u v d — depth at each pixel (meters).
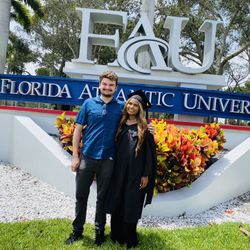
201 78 7.98
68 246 3.40
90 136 3.45
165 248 3.50
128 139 3.43
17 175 5.80
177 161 4.82
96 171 3.48
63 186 5.24
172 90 7.38
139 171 3.42
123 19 8.22
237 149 5.97
